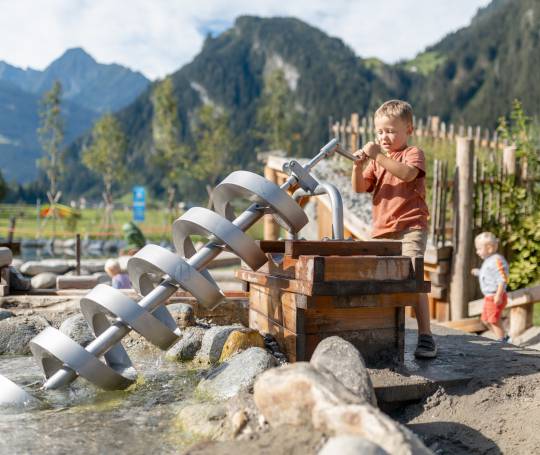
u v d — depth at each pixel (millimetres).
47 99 55469
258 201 3918
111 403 3385
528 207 8812
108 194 59656
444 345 4438
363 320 3738
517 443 2947
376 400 3064
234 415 2730
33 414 3199
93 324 4027
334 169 12109
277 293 4074
